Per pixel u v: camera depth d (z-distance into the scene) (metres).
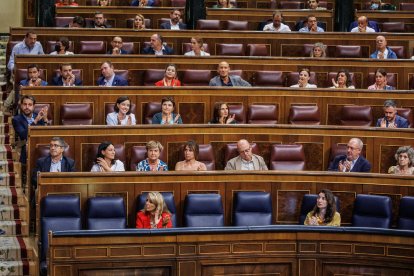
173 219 8.27
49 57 11.69
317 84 12.12
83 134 9.50
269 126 9.91
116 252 6.66
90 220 8.06
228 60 11.97
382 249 6.91
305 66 12.09
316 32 13.23
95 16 13.51
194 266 6.78
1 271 8.39
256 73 11.81
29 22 15.91
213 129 9.82
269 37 13.20
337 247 6.95
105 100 10.65
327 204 8.23
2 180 10.03
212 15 14.63
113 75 11.30
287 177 8.78
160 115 10.27
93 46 12.73
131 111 10.50
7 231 9.09
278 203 8.80
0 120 11.60
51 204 8.04
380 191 8.76
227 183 8.71
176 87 10.76
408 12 14.72
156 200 7.97
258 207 8.51
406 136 9.91
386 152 9.96
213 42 13.15
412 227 8.29
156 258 6.72
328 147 9.96
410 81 12.12
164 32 13.09
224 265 6.83
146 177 8.55
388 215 8.35
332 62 12.11
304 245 6.95
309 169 9.98
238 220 8.47
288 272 6.96
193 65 11.92
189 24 14.68
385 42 12.68
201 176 8.66
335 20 14.78
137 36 13.07
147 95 10.72
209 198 8.35
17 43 12.85
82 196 8.43
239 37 13.18
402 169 9.16
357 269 6.95
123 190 8.50
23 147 9.92
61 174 8.38
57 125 10.03
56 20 14.05
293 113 10.70
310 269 6.96
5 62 13.82
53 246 6.57
